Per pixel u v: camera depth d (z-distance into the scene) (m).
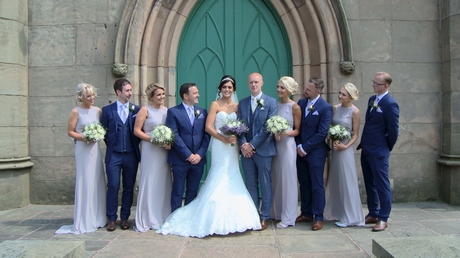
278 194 3.62
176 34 4.65
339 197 3.65
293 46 4.66
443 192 4.53
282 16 4.66
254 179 3.48
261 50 4.79
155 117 3.49
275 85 4.78
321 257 2.69
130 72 4.47
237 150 3.52
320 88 3.43
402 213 3.98
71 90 4.57
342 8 4.42
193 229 3.21
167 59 4.64
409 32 4.58
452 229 3.38
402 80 4.56
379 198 3.38
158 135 3.20
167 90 4.63
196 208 3.34
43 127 4.59
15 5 4.46
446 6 4.44
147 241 3.07
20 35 4.52
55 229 3.49
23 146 4.54
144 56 4.50
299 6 4.61
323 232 3.30
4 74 4.38
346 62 4.39
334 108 3.73
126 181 3.50
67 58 4.58
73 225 3.39
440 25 4.58
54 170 4.59
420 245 2.37
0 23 4.36
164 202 3.55
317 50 4.62
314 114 3.39
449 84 4.40
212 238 3.14
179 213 3.38
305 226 3.50
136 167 3.58
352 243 2.99
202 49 4.78
